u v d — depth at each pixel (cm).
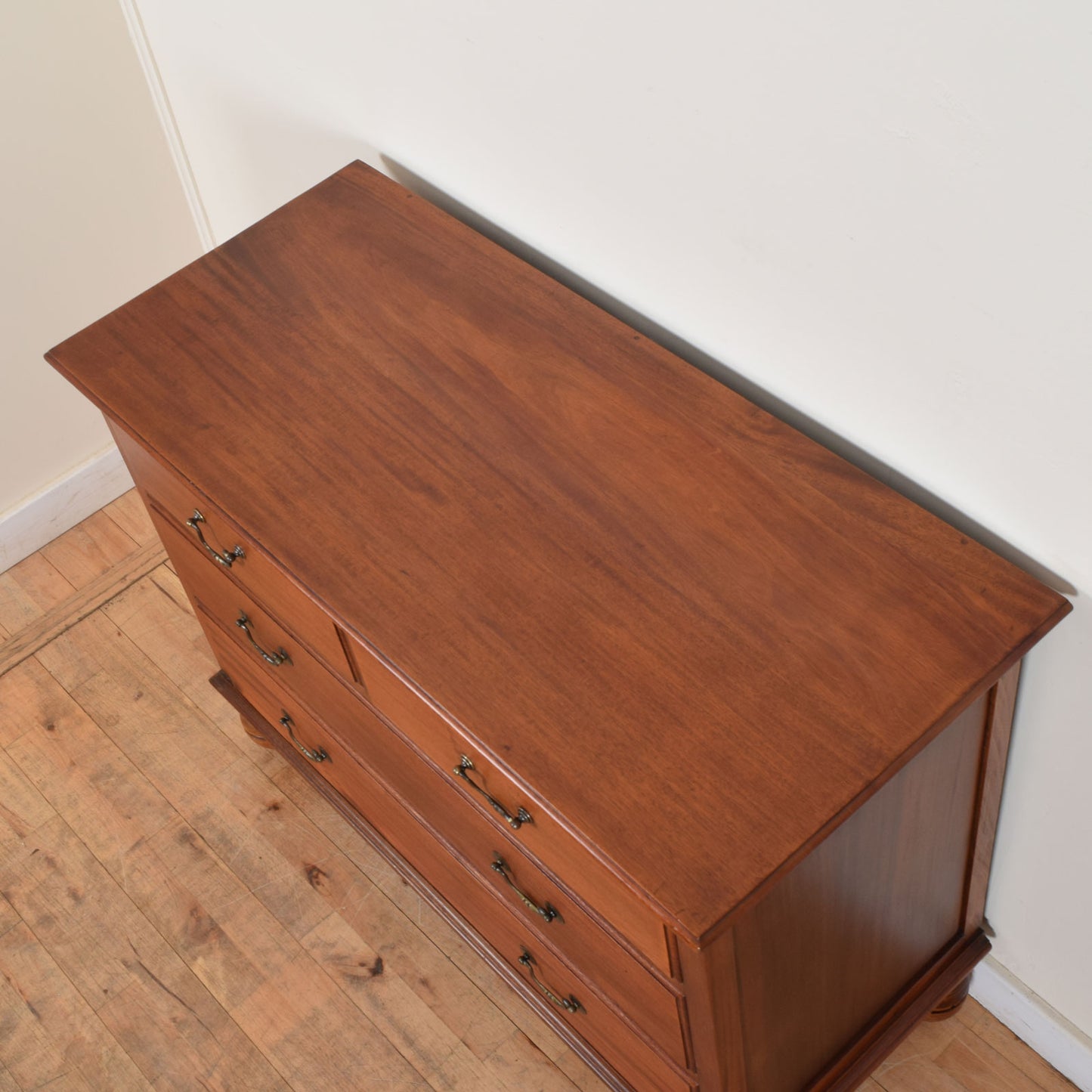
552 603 137
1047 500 128
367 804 204
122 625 259
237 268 174
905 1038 195
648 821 121
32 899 224
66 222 242
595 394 154
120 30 226
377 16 165
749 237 138
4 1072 207
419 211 178
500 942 190
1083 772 152
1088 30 96
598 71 140
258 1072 204
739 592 136
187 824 231
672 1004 142
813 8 113
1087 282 109
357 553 144
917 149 114
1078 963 178
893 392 136
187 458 155
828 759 124
